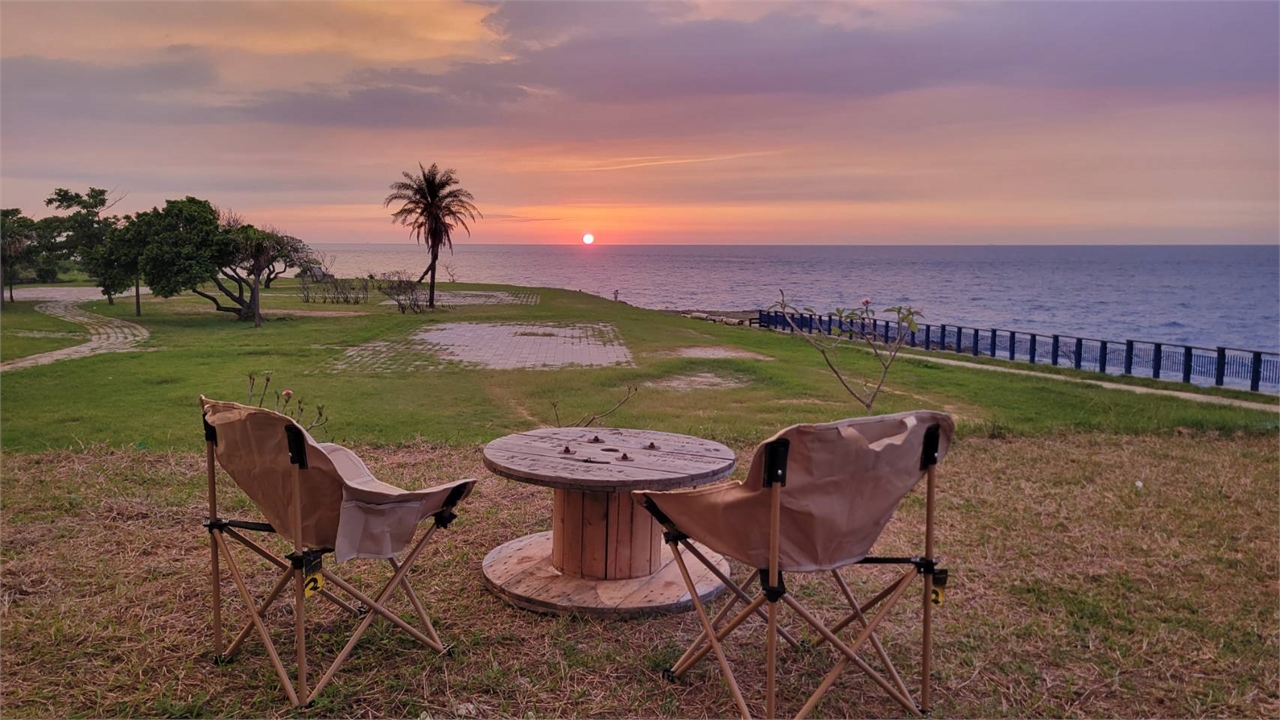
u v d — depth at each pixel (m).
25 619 3.54
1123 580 4.25
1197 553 4.72
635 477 3.41
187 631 3.46
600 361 17.70
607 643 3.39
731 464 3.73
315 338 22.58
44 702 2.88
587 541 3.88
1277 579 4.31
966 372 17.67
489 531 4.96
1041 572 4.37
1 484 5.86
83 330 24.97
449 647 3.30
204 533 4.81
